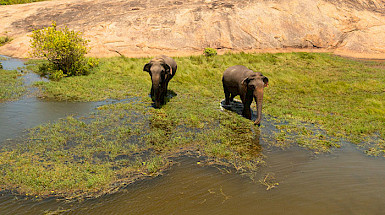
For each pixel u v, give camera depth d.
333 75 14.55
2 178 4.94
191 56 18.33
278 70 15.30
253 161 5.91
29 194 4.57
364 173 5.43
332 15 22.91
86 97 10.36
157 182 5.02
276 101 10.44
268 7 22.94
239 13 22.22
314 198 4.56
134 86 12.15
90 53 19.39
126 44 20.27
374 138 7.19
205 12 22.27
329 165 5.76
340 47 21.62
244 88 8.31
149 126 7.72
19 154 5.78
